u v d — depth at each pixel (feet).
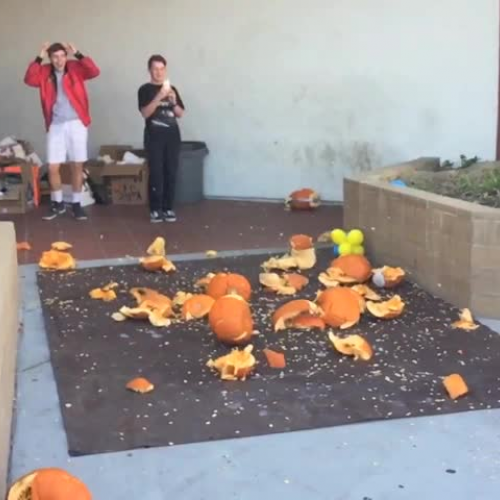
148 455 10.57
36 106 32.01
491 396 12.19
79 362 13.78
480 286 15.83
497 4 26.30
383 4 27.48
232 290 16.38
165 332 15.19
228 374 12.92
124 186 29.71
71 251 22.38
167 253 21.99
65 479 8.64
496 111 26.81
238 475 10.07
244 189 30.42
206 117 30.35
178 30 30.07
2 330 10.57
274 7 28.78
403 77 27.66
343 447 10.73
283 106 29.32
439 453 10.55
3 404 9.83
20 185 28.17
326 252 21.44
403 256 18.48
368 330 15.14
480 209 15.78
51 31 31.27
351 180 20.85
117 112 31.30
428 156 27.76
